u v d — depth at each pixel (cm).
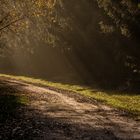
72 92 4094
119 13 5162
